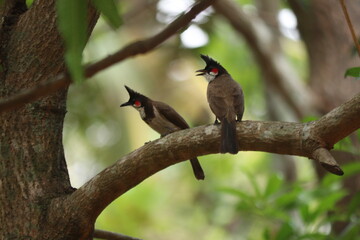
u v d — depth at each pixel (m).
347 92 13.37
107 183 6.06
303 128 5.45
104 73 17.47
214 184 22.33
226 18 15.85
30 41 6.39
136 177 6.07
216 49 22.05
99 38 17.64
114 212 18.69
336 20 13.27
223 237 21.81
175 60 17.53
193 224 22.58
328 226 11.30
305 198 9.42
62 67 6.42
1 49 6.42
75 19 3.03
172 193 23.30
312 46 13.62
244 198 9.86
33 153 6.36
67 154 19.45
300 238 8.83
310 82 14.08
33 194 6.24
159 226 20.39
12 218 6.19
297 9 13.48
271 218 9.79
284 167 19.39
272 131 5.62
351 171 9.33
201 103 19.45
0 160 6.31
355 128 5.27
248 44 16.06
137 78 17.95
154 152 5.99
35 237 6.12
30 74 6.37
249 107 22.41
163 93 18.59
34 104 6.46
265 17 17.66
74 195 6.16
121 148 17.70
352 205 8.77
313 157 5.39
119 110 17.62
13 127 6.37
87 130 18.06
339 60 13.36
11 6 6.58
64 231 6.14
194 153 5.96
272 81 15.85
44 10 6.36
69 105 17.53
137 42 3.24
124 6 17.91
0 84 6.37
